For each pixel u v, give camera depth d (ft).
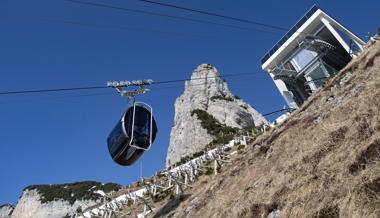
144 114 62.54
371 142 33.65
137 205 121.39
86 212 171.42
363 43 148.56
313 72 146.41
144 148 61.82
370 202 27.43
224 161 105.19
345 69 79.92
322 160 39.93
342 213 29.07
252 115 350.02
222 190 64.80
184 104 353.31
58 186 363.35
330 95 69.67
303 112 76.07
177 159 294.05
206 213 59.47
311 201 34.06
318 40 140.05
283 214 36.11
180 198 89.25
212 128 290.15
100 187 343.87
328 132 45.29
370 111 40.86
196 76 374.22
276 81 155.53
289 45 151.33
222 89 356.38
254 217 41.42
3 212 427.74
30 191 364.58
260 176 54.54
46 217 317.22
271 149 62.90
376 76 52.60
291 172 43.60
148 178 176.24
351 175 32.12
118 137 61.72
